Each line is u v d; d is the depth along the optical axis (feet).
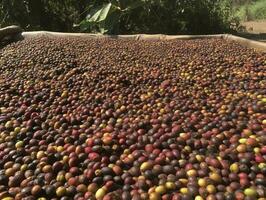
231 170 1.04
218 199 0.93
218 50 2.18
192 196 0.95
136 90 1.66
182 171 1.04
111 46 2.30
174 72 1.87
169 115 1.37
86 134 1.27
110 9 3.06
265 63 1.96
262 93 1.57
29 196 0.98
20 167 1.11
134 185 1.02
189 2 3.68
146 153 1.14
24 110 1.46
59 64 1.99
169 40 2.51
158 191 0.96
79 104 1.53
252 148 1.13
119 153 1.18
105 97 1.58
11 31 2.72
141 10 3.50
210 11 3.85
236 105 1.44
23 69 1.96
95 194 0.99
